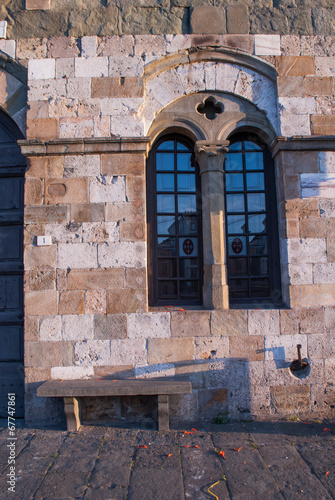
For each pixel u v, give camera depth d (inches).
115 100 172.9
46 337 164.7
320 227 173.3
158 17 178.5
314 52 180.9
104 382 156.4
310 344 168.2
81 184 170.6
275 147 178.5
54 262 167.5
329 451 134.6
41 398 162.7
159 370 163.8
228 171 188.4
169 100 177.3
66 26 178.4
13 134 186.5
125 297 165.9
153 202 182.4
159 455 132.3
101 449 137.3
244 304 178.2
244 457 130.6
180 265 183.5
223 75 179.5
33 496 110.3
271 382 166.1
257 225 186.5
